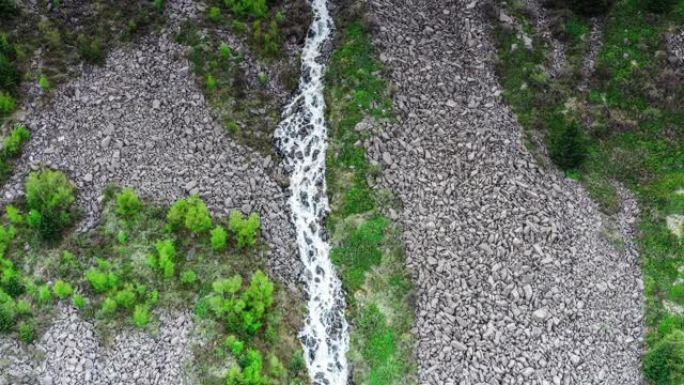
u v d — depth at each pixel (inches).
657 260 1424.7
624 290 1389.0
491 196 1451.8
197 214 1369.3
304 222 1483.8
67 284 1298.0
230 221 1392.7
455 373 1289.4
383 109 1544.0
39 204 1384.1
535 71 1610.5
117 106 1526.8
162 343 1274.6
